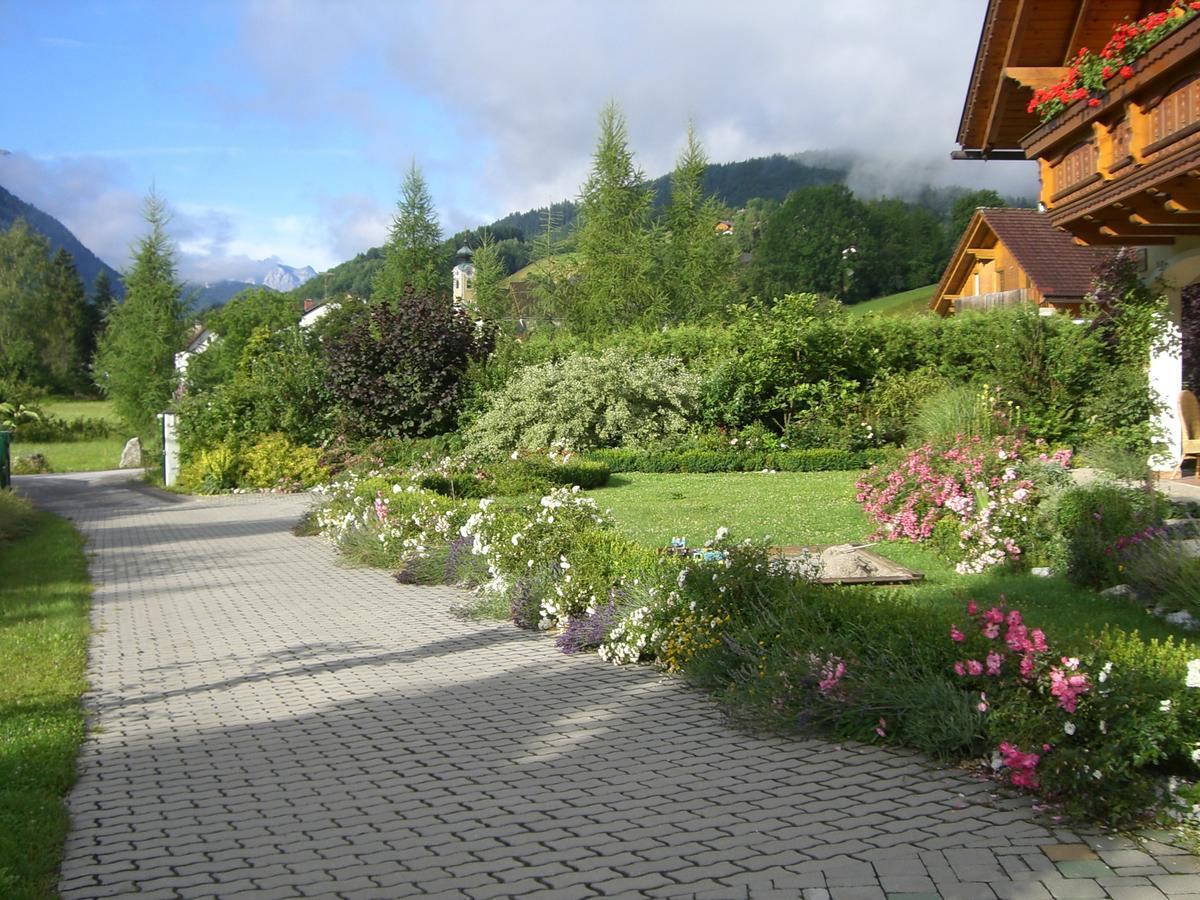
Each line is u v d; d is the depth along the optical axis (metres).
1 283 79.62
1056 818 4.04
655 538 11.54
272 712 6.12
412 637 8.16
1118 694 4.21
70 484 30.72
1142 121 8.87
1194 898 3.38
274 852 4.02
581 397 22.12
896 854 3.78
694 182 43.06
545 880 3.67
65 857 4.03
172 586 11.10
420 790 4.68
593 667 6.97
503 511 10.66
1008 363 17.72
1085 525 8.30
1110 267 14.51
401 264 46.59
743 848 3.88
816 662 5.46
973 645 4.99
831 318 23.78
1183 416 12.76
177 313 41.44
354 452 23.64
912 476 11.09
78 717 5.97
